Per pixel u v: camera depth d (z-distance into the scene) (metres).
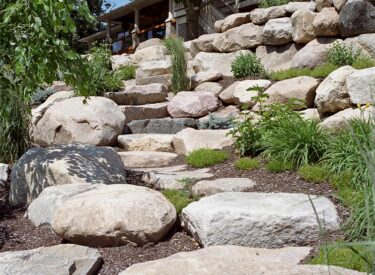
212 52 11.01
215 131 6.83
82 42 20.83
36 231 3.84
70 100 7.46
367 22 7.93
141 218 3.40
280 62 9.48
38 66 4.08
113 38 24.59
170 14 17.62
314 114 6.16
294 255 2.87
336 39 8.45
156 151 6.94
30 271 2.83
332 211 3.36
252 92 7.94
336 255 2.73
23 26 4.12
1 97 4.48
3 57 4.34
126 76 11.69
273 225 3.25
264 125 5.45
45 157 4.84
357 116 5.05
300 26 9.02
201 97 8.68
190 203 3.91
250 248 3.03
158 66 10.98
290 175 4.47
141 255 3.30
